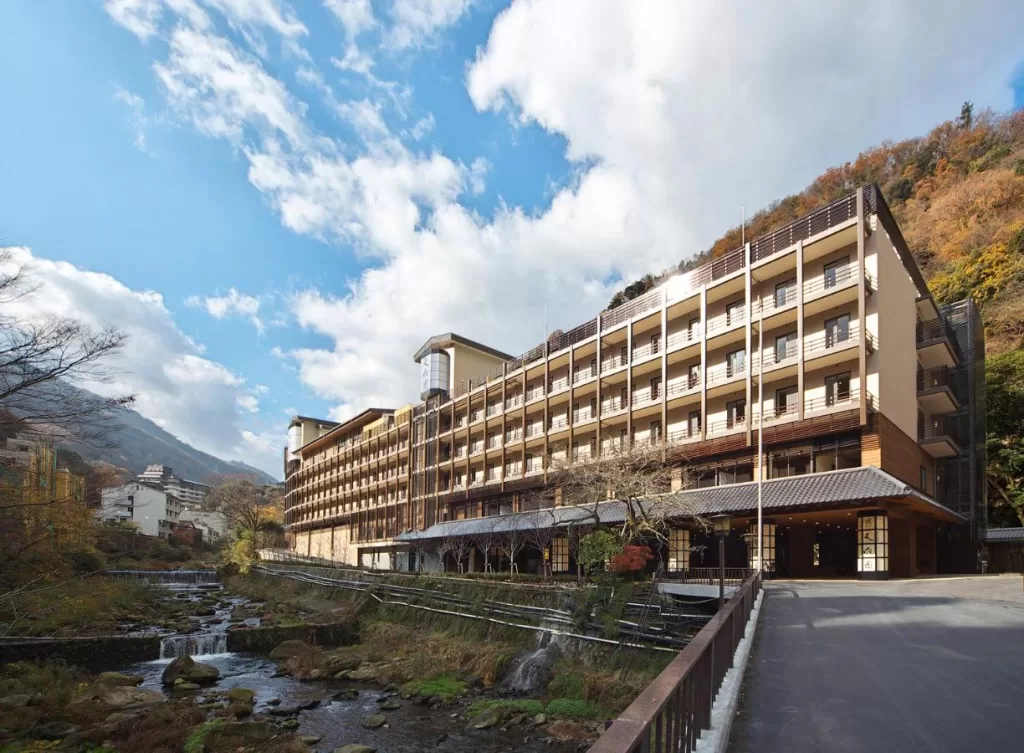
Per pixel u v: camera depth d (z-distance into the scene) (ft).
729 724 20.56
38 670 70.44
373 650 90.53
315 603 138.62
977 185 210.18
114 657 82.17
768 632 43.83
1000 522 141.59
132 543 200.85
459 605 95.45
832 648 37.32
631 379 133.80
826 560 117.39
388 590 117.08
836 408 94.99
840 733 21.38
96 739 50.72
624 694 58.13
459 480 198.90
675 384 128.47
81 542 120.98
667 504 96.17
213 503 322.75
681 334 128.16
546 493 139.23
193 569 229.04
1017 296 160.56
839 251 102.37
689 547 111.04
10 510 65.57
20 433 57.26
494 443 181.47
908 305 115.34
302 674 78.18
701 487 115.03
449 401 204.44
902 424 103.91
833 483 90.79
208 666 77.05
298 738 51.72
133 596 131.95
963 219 203.92
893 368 102.06
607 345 147.84
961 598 61.77
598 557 84.38
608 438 130.82
